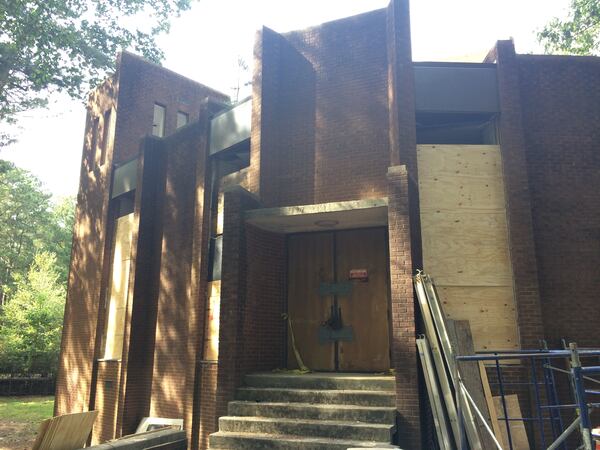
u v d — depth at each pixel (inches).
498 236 347.6
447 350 260.5
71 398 607.5
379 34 397.1
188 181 494.3
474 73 371.9
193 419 403.9
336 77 404.5
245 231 358.3
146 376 496.4
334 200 383.2
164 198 531.2
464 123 390.3
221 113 462.0
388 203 311.0
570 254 347.9
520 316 327.6
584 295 342.0
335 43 410.6
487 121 386.3
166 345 474.0
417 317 299.1
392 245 303.6
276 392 316.2
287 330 383.2
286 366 375.6
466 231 348.8
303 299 385.4
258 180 395.2
